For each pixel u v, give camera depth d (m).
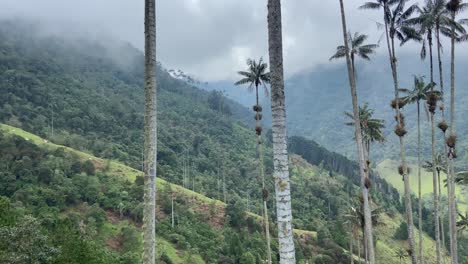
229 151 153.25
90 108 145.50
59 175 79.69
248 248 77.12
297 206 112.25
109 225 72.62
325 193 124.50
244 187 125.06
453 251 35.16
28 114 124.81
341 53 34.31
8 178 72.44
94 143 119.75
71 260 26.47
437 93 38.25
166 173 114.75
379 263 88.19
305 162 165.88
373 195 130.25
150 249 12.01
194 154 143.75
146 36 12.63
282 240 10.60
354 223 49.47
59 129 124.56
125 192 83.50
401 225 105.44
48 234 28.27
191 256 70.69
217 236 81.81
